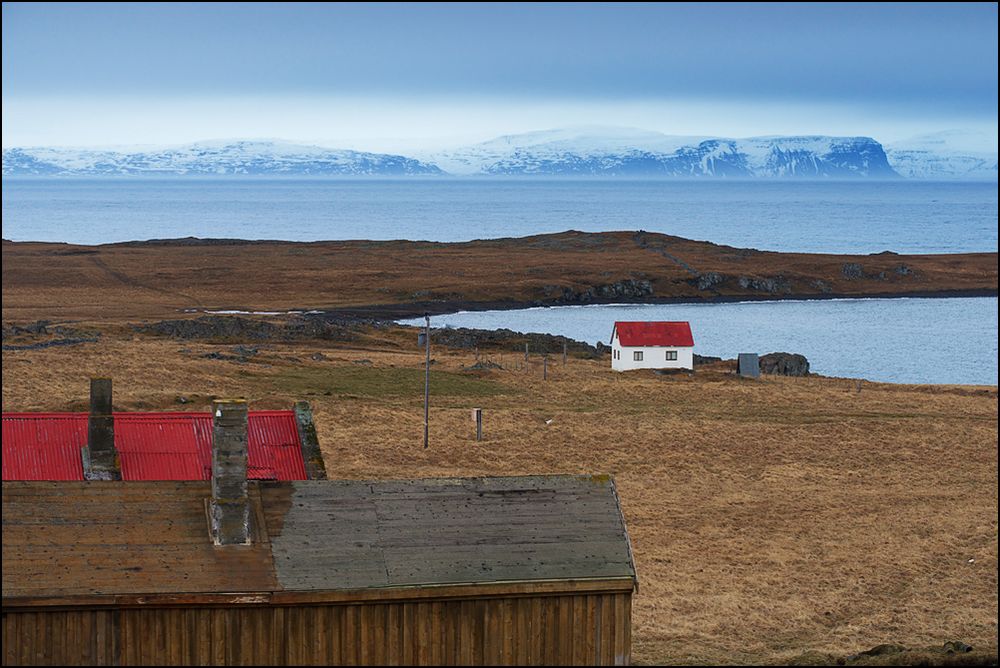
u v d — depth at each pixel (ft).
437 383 346.95
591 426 284.41
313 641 98.63
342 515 106.63
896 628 150.82
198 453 140.15
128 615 95.45
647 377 386.52
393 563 102.12
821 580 173.47
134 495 105.50
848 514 215.72
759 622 151.74
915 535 201.26
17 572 95.50
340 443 254.47
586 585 102.99
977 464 263.29
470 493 110.83
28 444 135.85
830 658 133.90
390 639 99.91
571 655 103.09
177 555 99.81
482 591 100.99
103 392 133.90
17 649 93.50
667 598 160.97
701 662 131.03
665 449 266.36
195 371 333.01
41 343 389.19
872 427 297.94
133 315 578.25
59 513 102.12
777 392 355.15
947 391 381.60
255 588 97.66
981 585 173.47
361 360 394.11
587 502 111.24
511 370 384.88
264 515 105.40
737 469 251.60
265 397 302.86
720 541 194.08
